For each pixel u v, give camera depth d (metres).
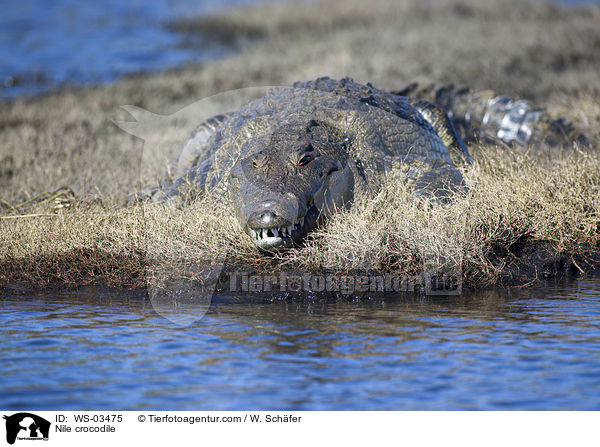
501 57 68.44
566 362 16.09
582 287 22.86
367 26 98.12
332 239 23.66
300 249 23.92
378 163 27.72
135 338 18.23
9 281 24.08
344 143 27.27
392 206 25.27
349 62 67.44
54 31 125.50
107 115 56.75
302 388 15.06
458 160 34.31
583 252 25.20
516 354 16.62
